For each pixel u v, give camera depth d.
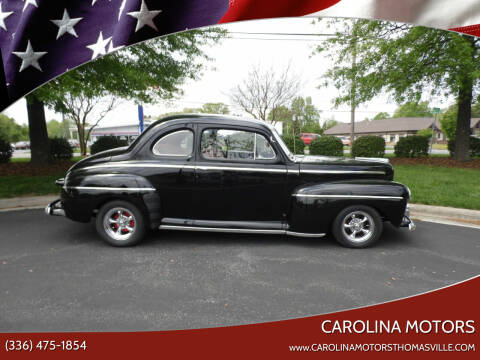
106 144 12.12
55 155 13.01
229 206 3.79
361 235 3.94
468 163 12.05
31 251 3.57
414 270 3.16
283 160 3.78
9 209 5.57
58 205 3.99
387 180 4.04
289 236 4.20
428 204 5.71
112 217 3.80
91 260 3.33
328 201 3.62
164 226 3.77
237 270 3.12
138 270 3.10
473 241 4.05
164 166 3.68
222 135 3.75
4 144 12.57
